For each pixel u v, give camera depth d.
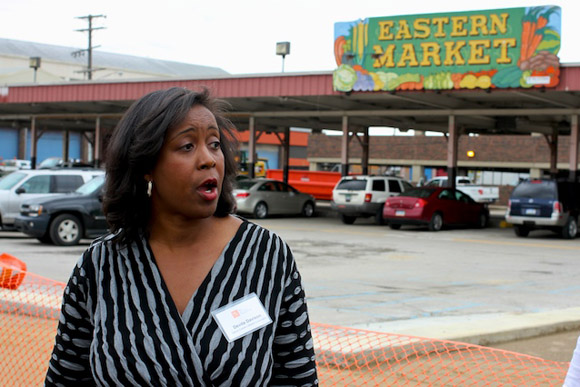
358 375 5.05
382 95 21.97
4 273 7.97
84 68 82.38
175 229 1.80
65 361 1.80
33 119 33.72
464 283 10.63
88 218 15.02
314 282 10.45
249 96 23.47
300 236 18.52
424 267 12.55
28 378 4.88
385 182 23.58
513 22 18.83
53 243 15.35
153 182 1.80
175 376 1.64
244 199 24.80
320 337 5.91
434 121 28.86
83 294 1.79
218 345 1.67
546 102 22.80
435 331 6.43
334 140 48.41
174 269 1.78
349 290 9.70
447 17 19.66
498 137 42.09
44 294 7.91
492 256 14.56
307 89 22.42
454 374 5.10
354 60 21.06
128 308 1.72
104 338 1.70
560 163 39.94
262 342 1.72
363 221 25.48
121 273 1.77
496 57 19.08
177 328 1.68
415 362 5.46
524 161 41.44
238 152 2.00
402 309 8.20
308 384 1.82
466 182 42.41
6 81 63.72
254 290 1.76
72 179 17.12
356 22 20.97
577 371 1.95
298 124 31.31
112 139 1.81
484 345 6.36
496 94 21.22
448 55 19.69
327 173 36.41
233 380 1.66
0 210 16.64
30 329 6.38
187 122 1.75
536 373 5.18
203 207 1.76
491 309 8.31
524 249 16.17
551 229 19.62
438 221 21.34
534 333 6.80
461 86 19.58
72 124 38.34
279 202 25.81
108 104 29.50
